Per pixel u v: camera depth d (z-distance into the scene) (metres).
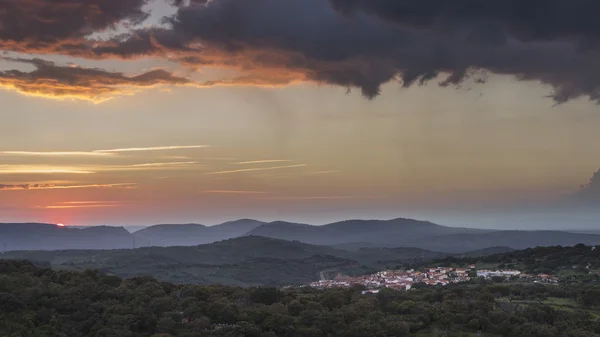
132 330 111.69
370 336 117.00
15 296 114.69
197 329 113.81
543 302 155.50
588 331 120.56
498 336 121.88
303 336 116.69
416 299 153.50
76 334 107.50
